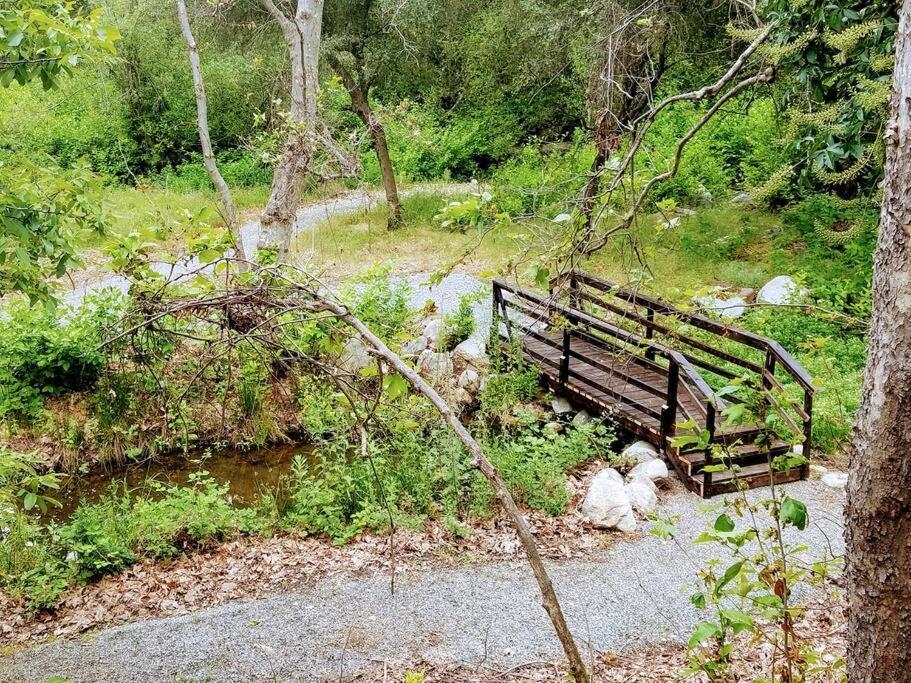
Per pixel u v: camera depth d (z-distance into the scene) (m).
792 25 5.88
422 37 16.81
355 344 9.72
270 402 9.30
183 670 5.23
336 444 7.94
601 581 6.15
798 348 9.90
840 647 4.84
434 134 23.00
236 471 8.95
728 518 3.22
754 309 10.74
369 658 5.30
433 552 6.71
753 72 10.40
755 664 4.73
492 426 9.12
